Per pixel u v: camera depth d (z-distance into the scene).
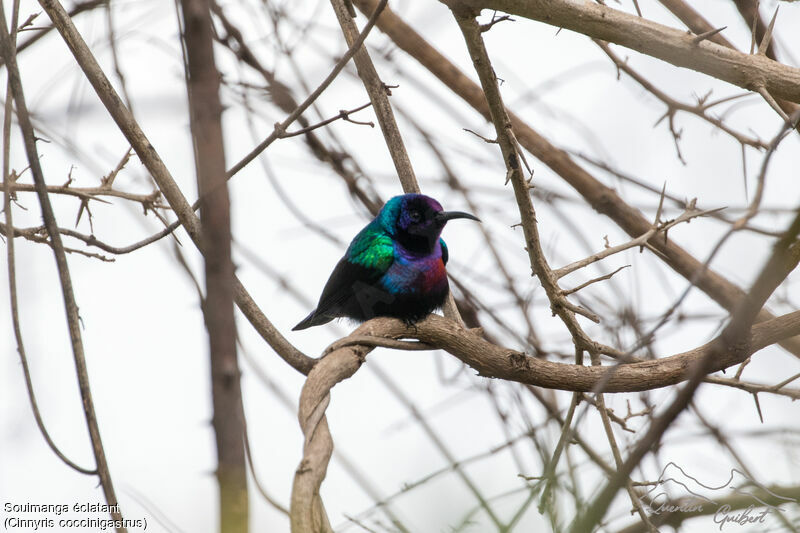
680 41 8.35
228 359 4.14
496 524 6.73
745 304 6.75
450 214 10.98
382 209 11.40
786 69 8.51
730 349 8.49
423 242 10.97
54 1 8.02
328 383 7.35
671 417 5.40
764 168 6.61
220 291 4.22
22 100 7.27
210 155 4.46
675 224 9.07
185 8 4.75
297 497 5.82
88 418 6.81
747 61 8.46
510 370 8.76
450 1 7.70
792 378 8.53
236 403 4.12
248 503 4.07
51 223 7.08
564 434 8.55
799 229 6.17
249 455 5.62
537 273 8.81
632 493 8.17
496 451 9.05
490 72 8.11
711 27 11.24
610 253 9.02
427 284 11.01
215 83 4.64
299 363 8.60
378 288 11.05
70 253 8.73
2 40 7.44
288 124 8.35
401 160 11.20
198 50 4.68
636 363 8.72
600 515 5.50
